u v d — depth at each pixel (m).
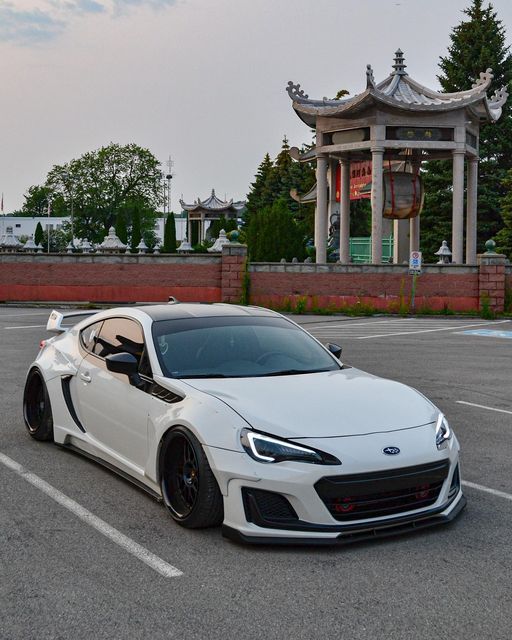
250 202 89.12
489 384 11.95
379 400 5.36
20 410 9.16
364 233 68.62
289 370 5.94
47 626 3.73
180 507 5.23
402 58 33.78
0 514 5.46
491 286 30.11
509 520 5.40
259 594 4.10
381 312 30.83
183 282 32.41
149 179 108.75
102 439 6.36
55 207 108.50
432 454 4.91
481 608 3.95
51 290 33.34
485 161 52.72
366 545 4.84
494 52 53.25
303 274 31.34
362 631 3.68
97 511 5.52
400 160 36.19
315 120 33.84
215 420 4.96
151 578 4.32
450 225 51.94
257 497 4.70
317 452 4.65
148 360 5.94
